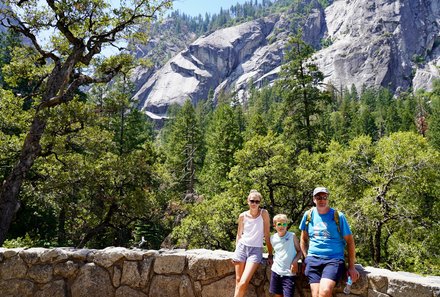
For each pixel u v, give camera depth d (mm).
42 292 4523
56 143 15312
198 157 49656
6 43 27938
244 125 71062
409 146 16422
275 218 3902
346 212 16016
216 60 180750
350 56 159250
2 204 11961
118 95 17125
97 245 23203
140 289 4387
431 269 14117
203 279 4223
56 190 16016
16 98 14602
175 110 125062
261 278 4094
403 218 15602
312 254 3676
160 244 25281
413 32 164125
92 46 15039
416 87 146875
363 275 3609
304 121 30484
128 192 19047
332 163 17766
